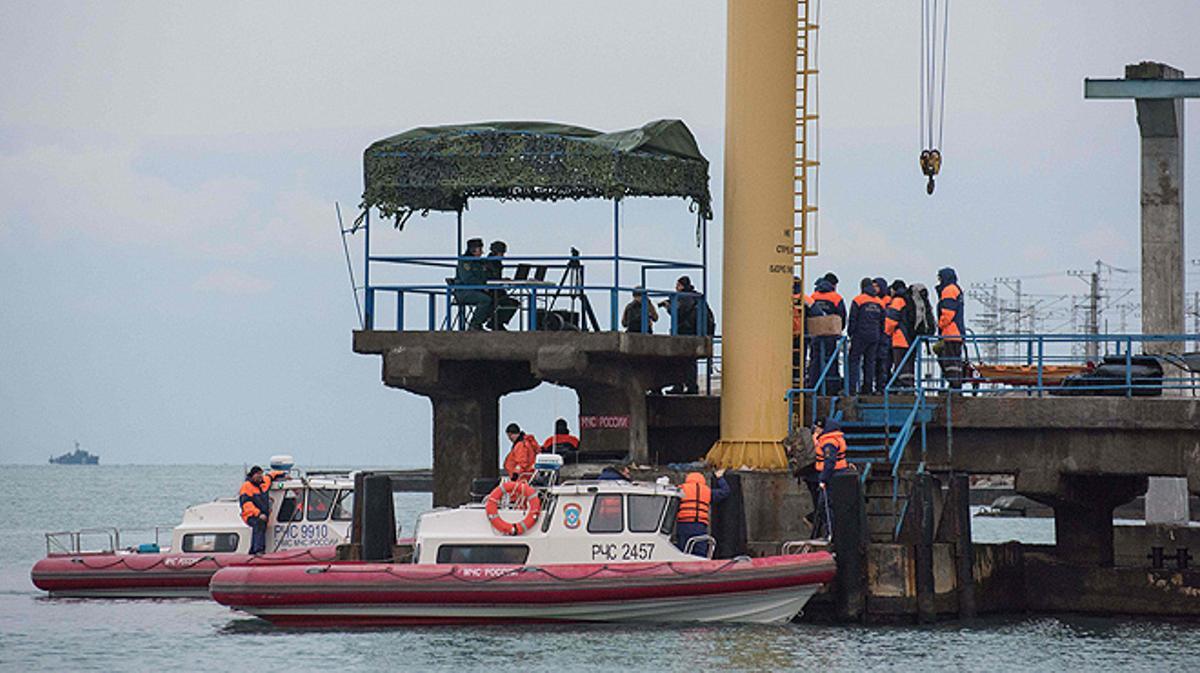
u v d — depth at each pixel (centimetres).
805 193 12581
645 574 10912
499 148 12488
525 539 10988
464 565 10962
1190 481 11700
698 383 13838
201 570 13275
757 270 12394
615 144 12525
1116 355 12362
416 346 12494
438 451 13162
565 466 12238
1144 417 11750
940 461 12269
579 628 11069
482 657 10331
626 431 12738
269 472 13412
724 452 12406
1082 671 10462
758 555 11719
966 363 12575
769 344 12369
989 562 12662
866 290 12662
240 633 11738
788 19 12462
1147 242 16250
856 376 12644
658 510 11056
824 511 11806
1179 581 12800
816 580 11238
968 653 10844
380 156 12662
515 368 13550
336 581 10931
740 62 12481
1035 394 13050
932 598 11650
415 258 12825
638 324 13212
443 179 12550
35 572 13462
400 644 10712
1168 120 16025
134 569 13400
